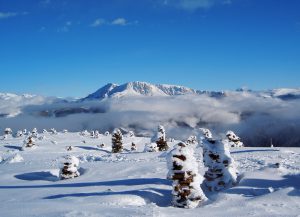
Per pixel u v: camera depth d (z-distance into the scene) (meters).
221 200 13.27
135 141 73.06
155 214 10.95
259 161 22.05
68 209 11.80
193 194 13.53
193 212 11.57
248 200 12.75
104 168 23.25
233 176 15.55
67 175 21.48
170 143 61.97
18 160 35.09
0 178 23.64
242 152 29.14
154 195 14.67
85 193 15.44
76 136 80.94
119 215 10.81
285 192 12.90
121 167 22.91
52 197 15.19
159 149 42.50
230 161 15.61
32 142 53.69
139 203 13.90
